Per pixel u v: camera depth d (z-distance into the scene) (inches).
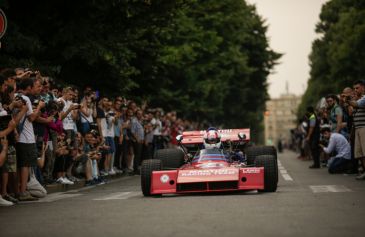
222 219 426.0
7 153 609.3
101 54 994.1
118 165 1058.7
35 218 474.3
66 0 978.7
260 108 3294.8
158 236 367.9
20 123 636.1
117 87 1146.7
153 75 1323.8
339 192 602.5
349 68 2849.4
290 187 682.8
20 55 956.0
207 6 2166.6
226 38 2436.0
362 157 814.5
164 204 529.3
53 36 979.9
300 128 1941.4
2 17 695.1
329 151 976.9
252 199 544.7
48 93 796.0
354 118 813.9
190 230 384.8
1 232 408.5
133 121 1121.4
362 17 2824.8
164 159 679.7
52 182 786.2
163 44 1299.2
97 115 953.5
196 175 600.7
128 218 448.5
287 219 419.5
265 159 611.5
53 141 775.7
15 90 685.3
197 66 2047.2
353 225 390.6
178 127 1556.3
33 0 970.7
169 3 1046.4
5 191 614.9
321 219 417.4
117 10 1019.9
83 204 561.6
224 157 657.0
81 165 852.0
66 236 381.4
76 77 1092.5
